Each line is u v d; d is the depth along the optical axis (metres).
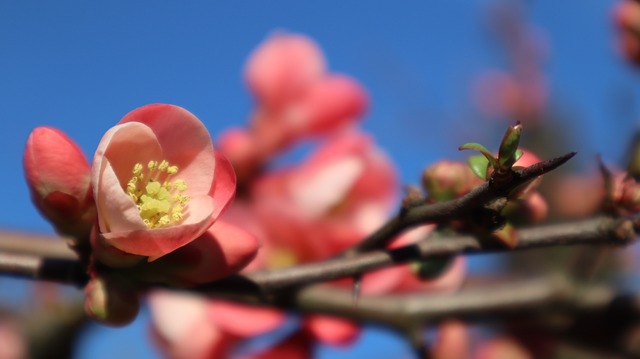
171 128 0.45
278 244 0.58
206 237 0.45
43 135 0.46
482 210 0.45
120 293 0.46
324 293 0.54
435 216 0.46
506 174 0.43
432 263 0.51
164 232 0.44
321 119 0.62
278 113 0.63
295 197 0.59
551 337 0.60
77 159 0.46
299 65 0.64
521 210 0.49
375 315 0.55
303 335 0.57
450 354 0.56
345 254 0.49
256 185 0.61
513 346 0.60
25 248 0.57
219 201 0.45
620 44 0.68
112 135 0.44
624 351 0.57
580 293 0.56
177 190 0.45
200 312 0.59
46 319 0.64
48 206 0.46
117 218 0.44
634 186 0.47
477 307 0.56
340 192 0.59
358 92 0.63
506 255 0.75
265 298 0.50
